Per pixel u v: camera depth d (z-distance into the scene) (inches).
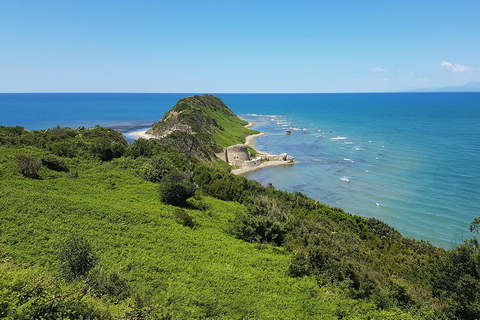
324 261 756.6
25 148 1343.5
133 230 820.0
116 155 1588.3
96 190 1097.4
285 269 740.0
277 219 1036.5
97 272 556.1
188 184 1165.7
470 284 620.7
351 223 1334.9
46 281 464.1
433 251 1141.1
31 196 882.1
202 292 591.5
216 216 1103.0
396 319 564.4
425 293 693.9
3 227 695.7
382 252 1037.2
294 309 576.4
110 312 434.3
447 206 2046.0
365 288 657.0
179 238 829.2
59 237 701.9
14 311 365.1
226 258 761.6
